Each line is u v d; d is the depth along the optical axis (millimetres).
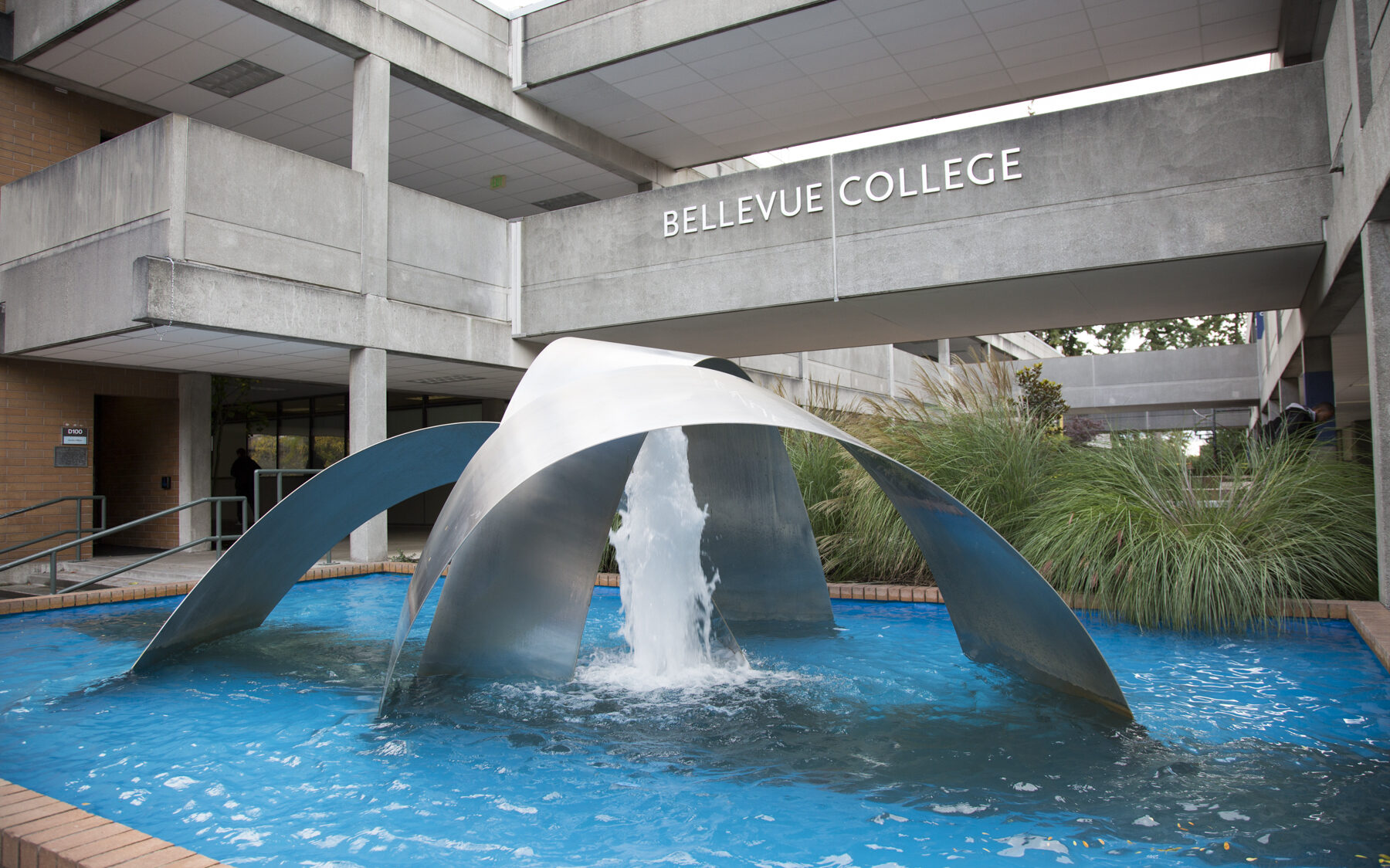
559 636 5027
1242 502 6770
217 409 14625
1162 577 6141
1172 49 12422
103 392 11648
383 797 3178
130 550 12641
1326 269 8172
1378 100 5531
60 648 6020
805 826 2891
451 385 14977
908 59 12664
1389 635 5270
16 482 10695
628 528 5625
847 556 8469
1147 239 8695
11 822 2678
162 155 8680
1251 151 8281
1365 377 14898
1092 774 3350
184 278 8578
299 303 9672
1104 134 8906
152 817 3000
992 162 9422
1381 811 2957
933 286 9727
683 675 5012
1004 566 4336
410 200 11234
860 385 22562
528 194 17609
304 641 6227
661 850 2709
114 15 10117
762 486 6457
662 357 4922
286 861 2641
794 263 10523
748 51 12422
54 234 9789
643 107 14156
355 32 10719
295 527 5793
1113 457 7520
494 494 3879
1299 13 10289
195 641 5898
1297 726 3926
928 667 5172
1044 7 11336
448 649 5145
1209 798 3094
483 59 12945
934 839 2777
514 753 3674
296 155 9820
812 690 4688
